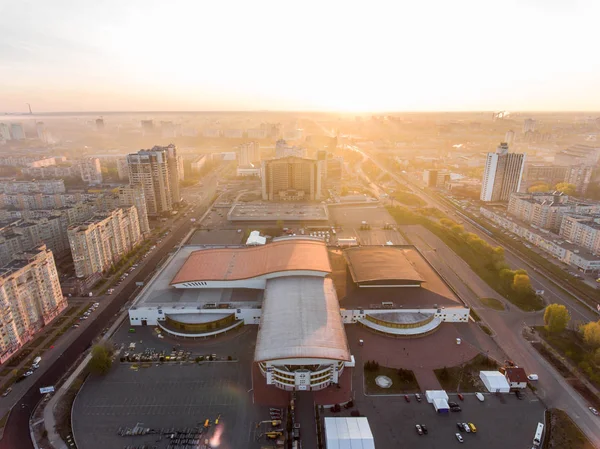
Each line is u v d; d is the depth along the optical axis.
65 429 171.62
